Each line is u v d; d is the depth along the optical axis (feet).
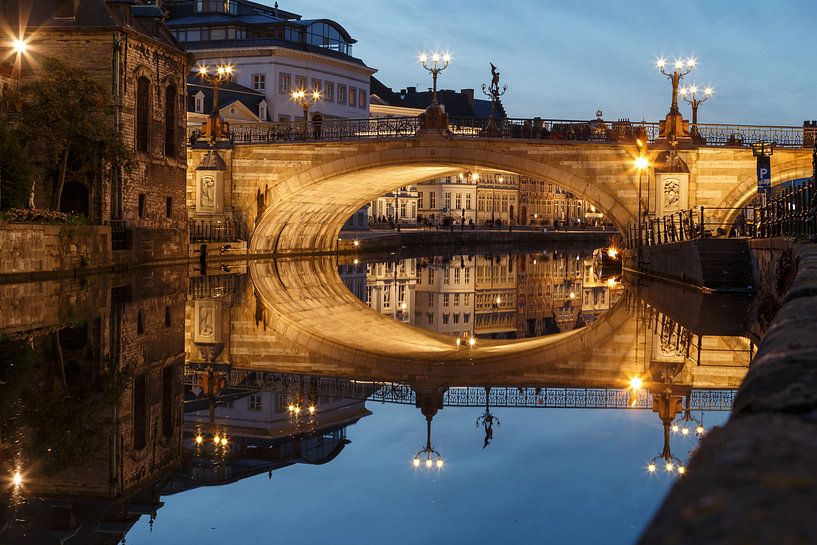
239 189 216.33
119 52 166.20
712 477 8.45
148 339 84.53
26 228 121.80
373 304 155.22
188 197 218.38
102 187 162.40
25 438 46.01
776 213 114.73
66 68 150.00
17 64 167.12
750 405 12.02
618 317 114.11
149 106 179.01
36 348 71.87
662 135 198.90
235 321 108.27
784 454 8.87
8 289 111.96
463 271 240.32
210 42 360.69
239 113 330.95
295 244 250.57
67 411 52.11
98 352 72.59
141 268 165.07
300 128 229.04
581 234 443.32
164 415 54.60
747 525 7.23
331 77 380.58
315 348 92.58
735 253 124.36
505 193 529.86
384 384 70.90
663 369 72.59
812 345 16.21
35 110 147.64
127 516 35.35
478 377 74.95
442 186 482.69
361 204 258.98
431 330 126.21
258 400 63.93
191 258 192.13
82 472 40.98
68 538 32.14
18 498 36.86
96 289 121.19
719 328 92.99
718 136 199.62
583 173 198.90
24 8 168.25
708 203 196.85
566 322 131.95
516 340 111.24
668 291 140.97
